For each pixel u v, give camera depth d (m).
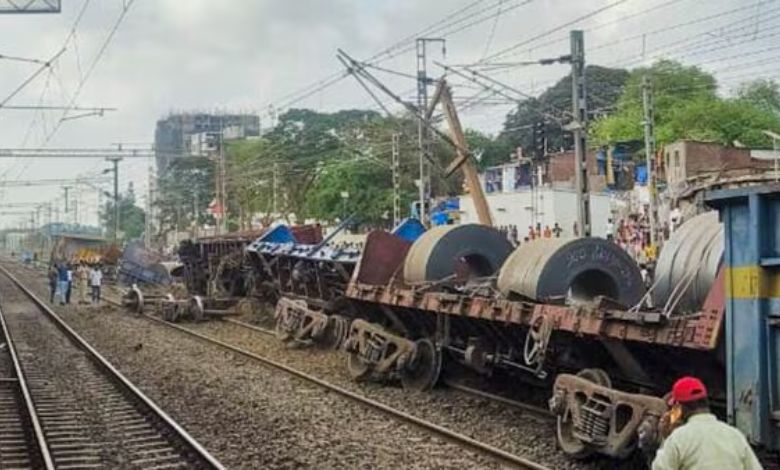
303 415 14.91
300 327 23.78
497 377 16.88
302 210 73.19
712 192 9.52
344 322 22.27
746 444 6.05
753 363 8.99
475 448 12.09
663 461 6.03
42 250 131.75
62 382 19.59
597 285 13.92
